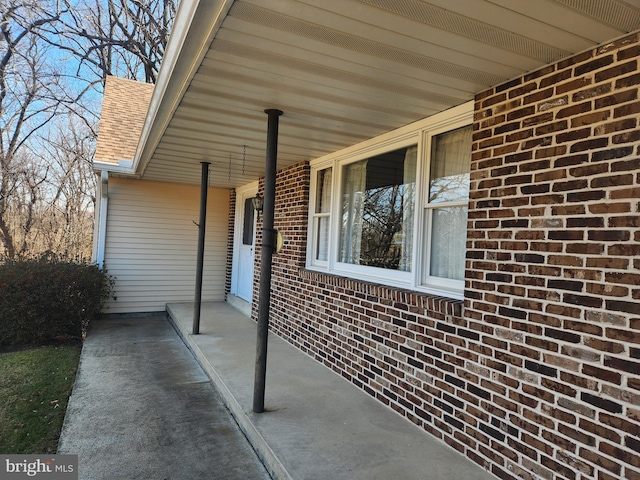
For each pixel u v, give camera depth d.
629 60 1.88
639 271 1.78
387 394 3.39
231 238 8.61
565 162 2.12
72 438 3.05
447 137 3.24
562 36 1.94
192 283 8.41
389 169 3.94
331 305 4.34
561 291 2.10
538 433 2.17
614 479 1.82
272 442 2.71
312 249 5.20
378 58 2.29
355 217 4.46
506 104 2.50
